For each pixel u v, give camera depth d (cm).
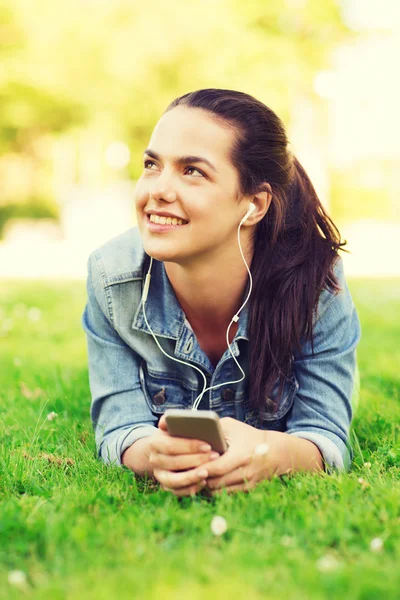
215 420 206
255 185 234
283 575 165
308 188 260
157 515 203
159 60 1727
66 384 384
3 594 161
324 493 214
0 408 345
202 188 225
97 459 263
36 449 271
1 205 2566
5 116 2019
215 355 269
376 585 158
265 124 236
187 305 256
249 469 223
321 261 252
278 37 1738
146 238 232
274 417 262
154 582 161
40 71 1805
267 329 249
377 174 2666
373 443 288
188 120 227
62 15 1738
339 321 255
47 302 760
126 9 1725
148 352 261
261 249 249
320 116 1900
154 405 266
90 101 1880
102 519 200
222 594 155
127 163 2362
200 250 231
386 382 389
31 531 189
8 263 1430
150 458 223
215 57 1698
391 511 200
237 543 179
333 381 255
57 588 160
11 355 488
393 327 588
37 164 2562
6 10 1752
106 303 258
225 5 1722
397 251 1616
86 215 2459
